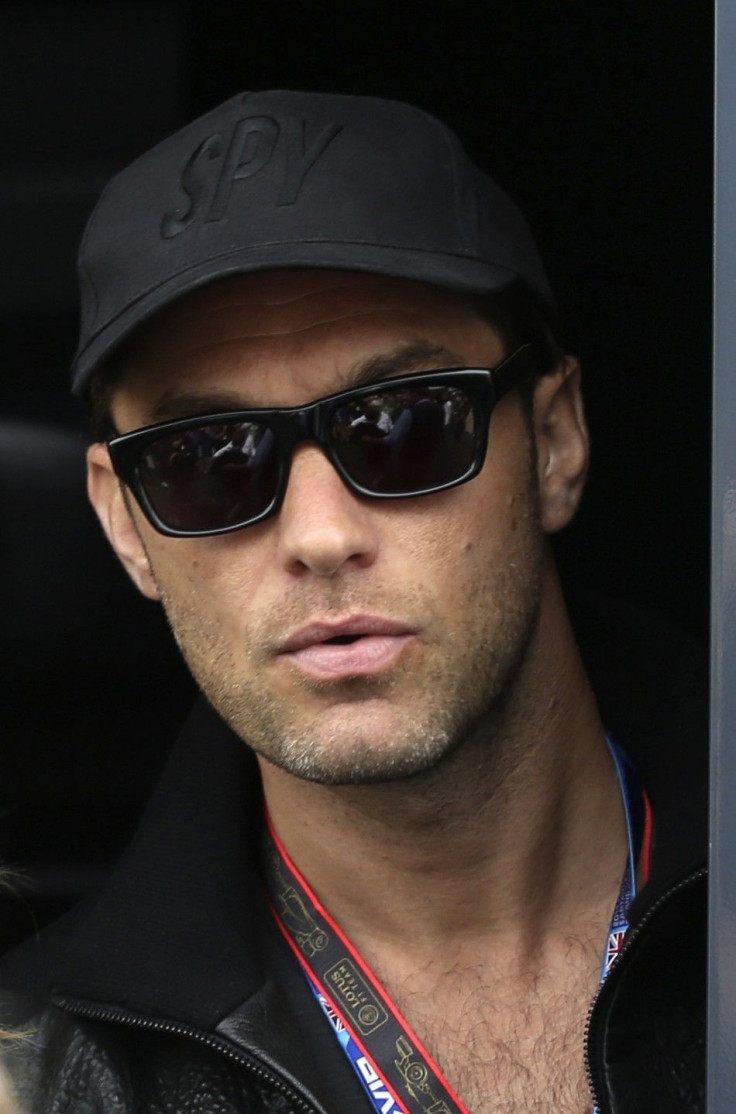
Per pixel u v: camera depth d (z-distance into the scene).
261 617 5.13
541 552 5.59
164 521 5.22
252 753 6.17
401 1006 5.86
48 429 9.95
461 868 5.77
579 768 5.94
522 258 5.46
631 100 9.30
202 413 5.16
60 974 5.79
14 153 10.03
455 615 5.12
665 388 9.33
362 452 5.02
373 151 5.17
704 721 5.83
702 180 9.22
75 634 10.05
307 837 5.88
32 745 10.07
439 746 5.11
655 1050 5.40
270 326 5.05
